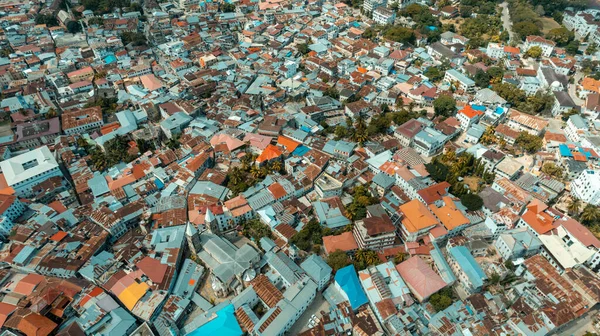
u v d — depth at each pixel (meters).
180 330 142.00
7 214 176.12
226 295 154.25
